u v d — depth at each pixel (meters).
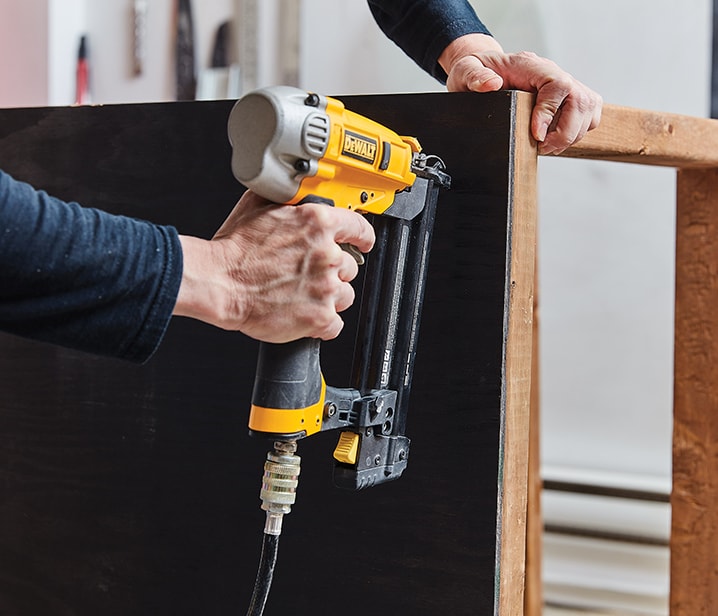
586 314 2.73
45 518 1.35
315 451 1.16
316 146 0.89
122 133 1.29
